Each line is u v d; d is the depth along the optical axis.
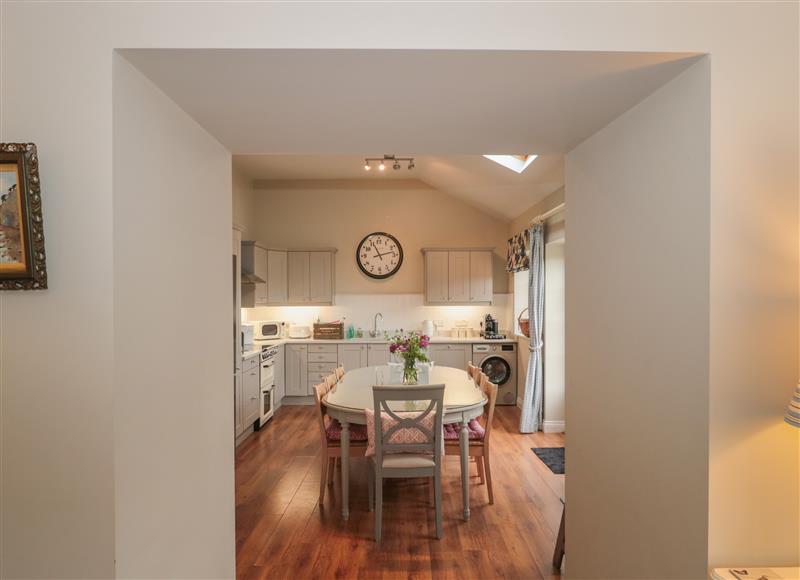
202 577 1.62
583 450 1.91
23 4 1.11
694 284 1.22
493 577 2.39
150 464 1.27
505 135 1.77
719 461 1.17
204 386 1.65
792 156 1.18
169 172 1.40
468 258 6.34
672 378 1.31
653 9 1.16
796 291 1.18
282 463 4.04
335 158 5.40
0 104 1.10
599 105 1.48
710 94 1.17
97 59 1.10
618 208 1.60
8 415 1.11
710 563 1.18
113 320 1.10
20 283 1.08
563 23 1.14
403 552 2.62
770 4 1.18
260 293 5.80
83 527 1.10
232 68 1.20
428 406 2.95
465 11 1.13
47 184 1.10
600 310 1.74
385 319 6.61
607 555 1.70
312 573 2.43
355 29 1.12
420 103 1.44
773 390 1.17
